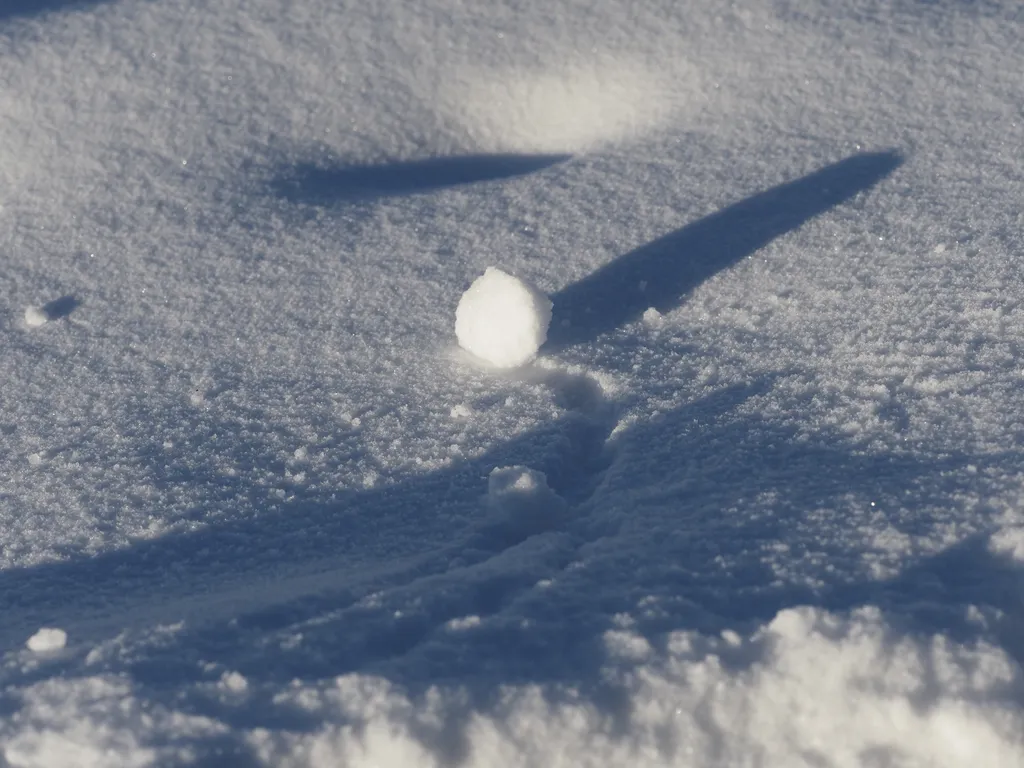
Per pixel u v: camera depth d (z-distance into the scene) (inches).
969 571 104.6
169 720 90.6
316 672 96.3
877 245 181.9
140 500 136.9
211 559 124.3
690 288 179.2
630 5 265.7
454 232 205.2
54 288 199.0
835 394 140.9
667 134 236.1
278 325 179.5
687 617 100.0
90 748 88.5
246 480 139.0
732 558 108.5
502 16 265.3
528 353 160.2
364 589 110.3
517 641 98.3
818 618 96.7
